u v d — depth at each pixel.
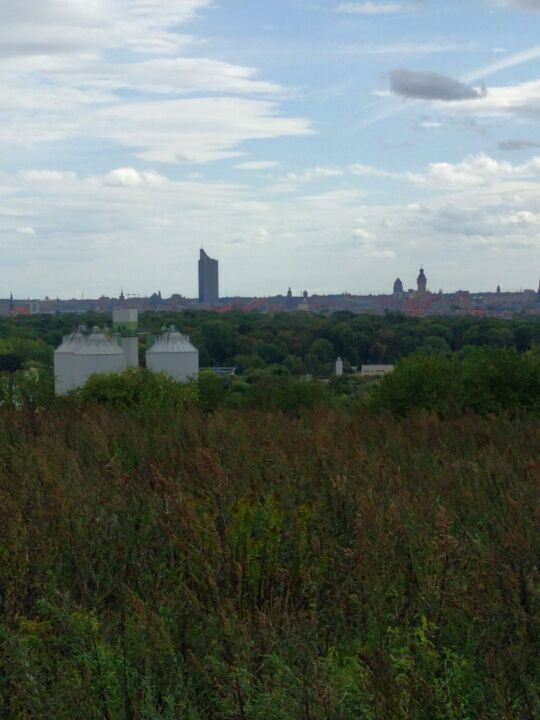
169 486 8.55
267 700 4.75
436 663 5.43
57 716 4.72
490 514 8.75
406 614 6.17
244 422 17.17
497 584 6.09
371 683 4.84
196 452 10.40
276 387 33.31
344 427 16.94
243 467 10.48
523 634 5.53
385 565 6.83
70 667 5.23
